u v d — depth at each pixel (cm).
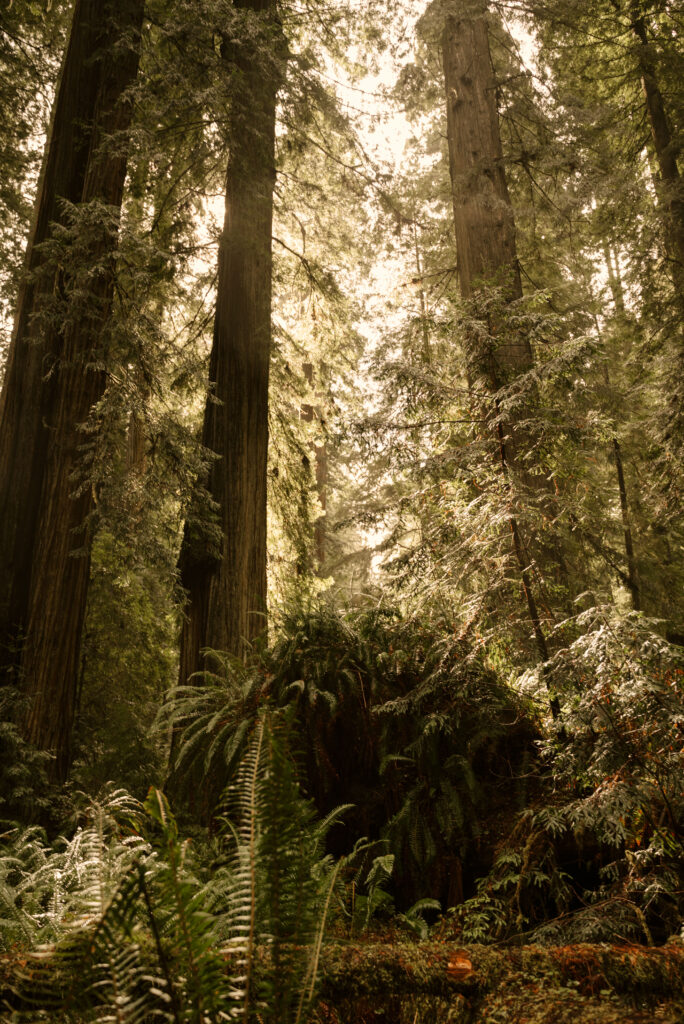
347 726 466
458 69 1037
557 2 1027
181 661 793
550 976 210
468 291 917
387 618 515
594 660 335
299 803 173
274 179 1002
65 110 871
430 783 419
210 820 445
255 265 954
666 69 1246
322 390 1144
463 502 446
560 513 427
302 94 944
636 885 310
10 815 616
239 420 881
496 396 431
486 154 990
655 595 1118
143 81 812
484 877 379
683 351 1028
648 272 1320
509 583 432
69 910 259
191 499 752
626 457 1153
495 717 423
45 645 714
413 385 461
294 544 1066
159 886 162
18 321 809
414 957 213
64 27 1147
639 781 314
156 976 164
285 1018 164
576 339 428
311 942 181
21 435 760
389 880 411
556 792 385
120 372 798
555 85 1216
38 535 740
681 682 329
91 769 885
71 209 728
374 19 1059
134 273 740
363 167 1118
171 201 1072
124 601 1071
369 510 474
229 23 819
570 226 1177
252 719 462
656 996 204
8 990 178
